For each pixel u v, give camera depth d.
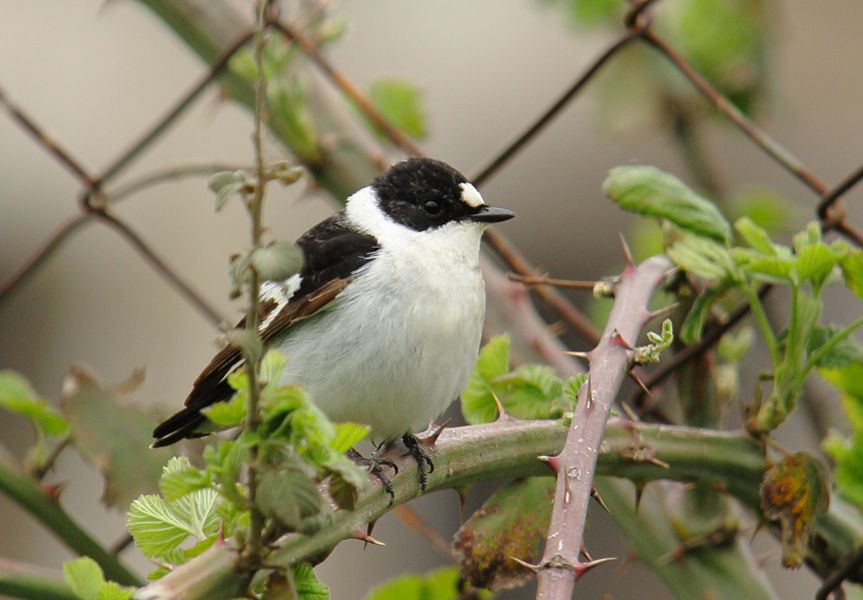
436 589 8.23
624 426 6.74
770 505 6.75
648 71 9.88
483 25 15.23
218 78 9.29
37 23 15.24
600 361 6.16
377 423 8.79
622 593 13.62
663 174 7.31
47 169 14.73
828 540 7.47
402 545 13.77
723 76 9.84
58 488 7.99
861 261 6.91
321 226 9.29
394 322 8.55
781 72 10.31
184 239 14.56
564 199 14.54
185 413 8.03
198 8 9.36
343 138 9.23
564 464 5.67
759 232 7.07
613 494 7.61
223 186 4.55
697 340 7.28
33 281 14.48
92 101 15.02
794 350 6.95
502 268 10.54
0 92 9.10
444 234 8.95
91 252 14.53
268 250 4.46
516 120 14.77
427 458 6.29
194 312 14.38
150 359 14.30
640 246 9.75
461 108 14.89
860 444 7.53
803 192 13.33
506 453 6.43
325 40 9.05
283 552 5.48
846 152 13.62
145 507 5.56
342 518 5.73
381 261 8.73
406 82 9.97
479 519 7.00
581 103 14.74
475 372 7.52
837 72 13.93
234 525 5.29
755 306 7.02
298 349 8.70
